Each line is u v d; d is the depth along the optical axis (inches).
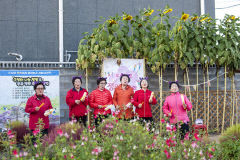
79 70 260.7
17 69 242.7
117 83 248.7
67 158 115.5
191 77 288.4
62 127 165.3
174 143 141.0
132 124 154.6
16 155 112.3
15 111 238.8
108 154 124.3
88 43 253.8
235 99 287.6
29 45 311.9
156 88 277.6
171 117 213.3
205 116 271.9
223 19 268.1
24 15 310.7
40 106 196.9
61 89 257.0
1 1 303.7
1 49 303.7
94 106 222.7
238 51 263.4
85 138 130.0
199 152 135.4
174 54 257.1
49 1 318.7
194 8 366.6
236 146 163.6
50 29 318.7
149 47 254.4
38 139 134.7
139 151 123.4
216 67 279.7
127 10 341.7
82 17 327.9
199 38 252.1
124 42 242.2
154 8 350.0
